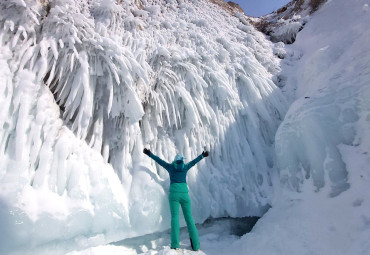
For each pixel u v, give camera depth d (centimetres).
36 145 289
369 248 237
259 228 360
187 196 337
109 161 358
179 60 452
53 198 274
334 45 543
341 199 313
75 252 277
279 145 419
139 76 364
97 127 348
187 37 536
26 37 319
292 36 812
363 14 602
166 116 415
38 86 310
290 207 364
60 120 325
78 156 312
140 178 348
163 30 513
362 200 291
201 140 427
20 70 303
